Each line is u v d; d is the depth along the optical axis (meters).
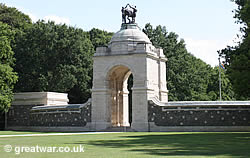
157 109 48.91
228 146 21.58
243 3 45.53
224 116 45.72
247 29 38.28
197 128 46.56
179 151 18.91
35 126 60.00
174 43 78.94
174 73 74.50
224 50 47.03
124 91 58.41
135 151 19.12
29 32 74.00
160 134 38.53
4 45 58.62
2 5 81.06
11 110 65.31
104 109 52.03
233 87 36.16
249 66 35.78
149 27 77.56
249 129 44.59
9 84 60.59
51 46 73.25
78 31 78.19
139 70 50.78
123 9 56.19
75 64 76.06
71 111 54.56
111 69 52.84
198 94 78.69
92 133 43.84
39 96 62.47
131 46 52.16
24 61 72.81
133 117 50.12
